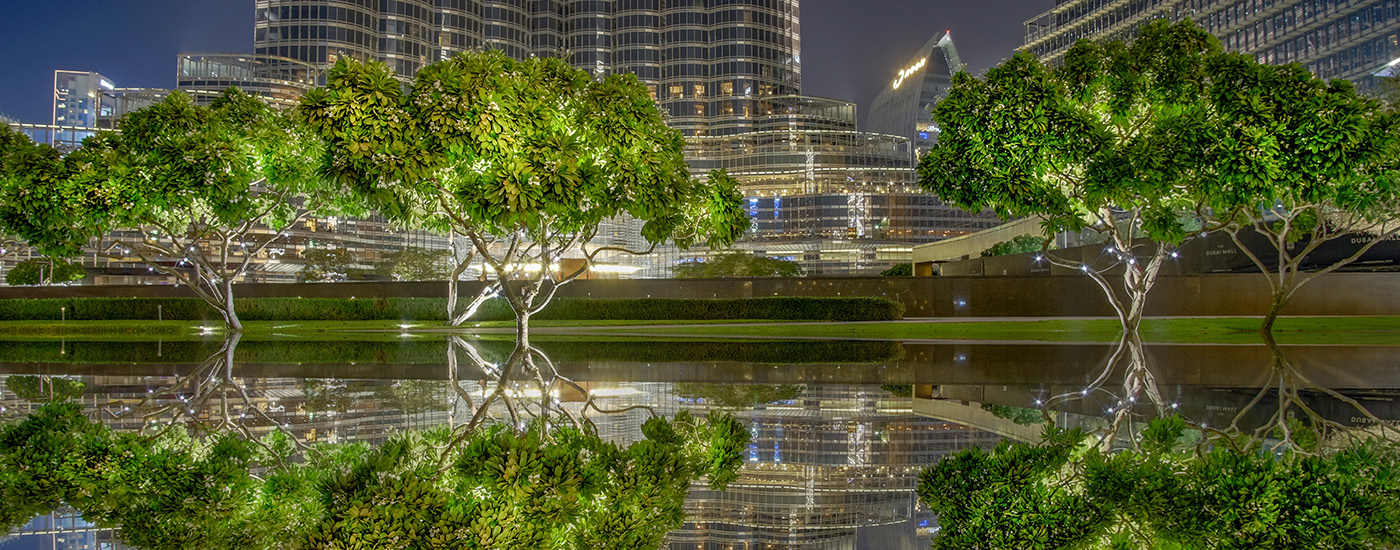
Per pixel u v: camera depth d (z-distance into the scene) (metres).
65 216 19.59
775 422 8.65
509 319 36.84
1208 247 39.78
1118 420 8.61
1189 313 35.53
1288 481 5.96
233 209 21.70
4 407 9.88
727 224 18.86
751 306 35.31
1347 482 5.93
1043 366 14.98
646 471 6.46
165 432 8.11
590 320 36.25
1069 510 5.41
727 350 19.73
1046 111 14.59
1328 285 33.78
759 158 125.38
